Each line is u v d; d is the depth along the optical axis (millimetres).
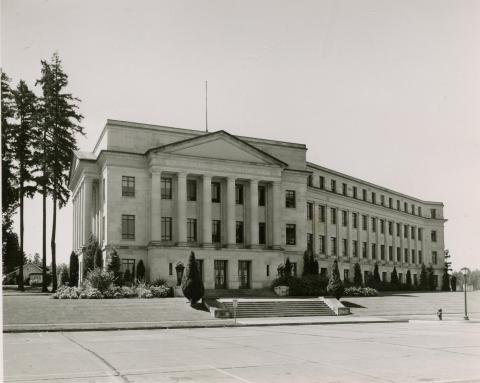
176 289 49844
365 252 85250
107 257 52438
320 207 75125
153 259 53188
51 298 44125
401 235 96750
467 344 24484
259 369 17094
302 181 64938
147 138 56531
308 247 71125
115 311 38750
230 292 54875
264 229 61219
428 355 20547
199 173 56469
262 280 58312
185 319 38344
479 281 102250
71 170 70938
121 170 54594
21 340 26375
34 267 108125
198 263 55625
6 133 57781
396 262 93562
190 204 57375
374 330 32844
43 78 58875
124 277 50938
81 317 36531
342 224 79938
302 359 19328
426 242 105000
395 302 55125
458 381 14969
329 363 18359
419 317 45312
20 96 58500
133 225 54562
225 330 32875
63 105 59438
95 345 24031
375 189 90500
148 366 17703
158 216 54156
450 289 92500
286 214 63281
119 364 18125
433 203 108062
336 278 49781
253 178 59406
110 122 55125
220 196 59062
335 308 47094
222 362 18578
